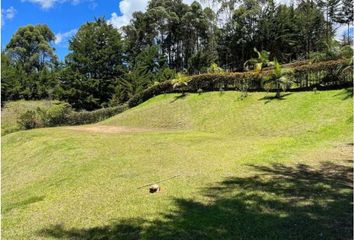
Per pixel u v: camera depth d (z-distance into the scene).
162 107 30.42
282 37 52.19
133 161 12.45
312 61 28.39
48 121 34.69
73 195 9.14
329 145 13.32
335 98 20.75
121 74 52.16
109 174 10.88
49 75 67.50
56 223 7.29
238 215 7.00
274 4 55.31
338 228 6.25
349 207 7.19
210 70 38.25
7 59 74.25
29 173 14.20
